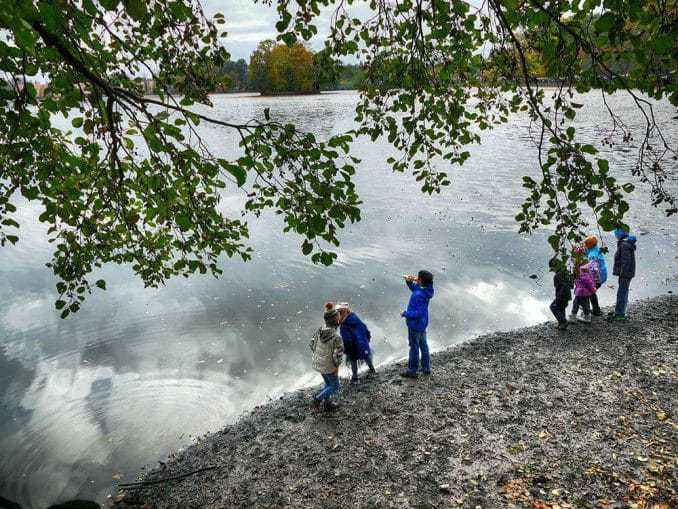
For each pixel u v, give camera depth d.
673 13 2.57
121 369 10.12
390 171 32.19
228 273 15.52
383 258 16.42
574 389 7.85
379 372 9.30
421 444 6.65
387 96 5.02
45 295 14.13
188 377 9.77
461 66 4.55
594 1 2.99
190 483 6.50
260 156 3.07
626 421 6.68
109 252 5.13
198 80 4.77
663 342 9.45
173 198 3.40
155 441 7.79
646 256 15.68
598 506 5.06
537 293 13.26
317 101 124.19
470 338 10.98
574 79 3.34
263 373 9.86
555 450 6.16
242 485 6.29
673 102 2.91
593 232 17.75
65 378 9.82
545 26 3.42
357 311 12.64
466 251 16.69
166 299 13.72
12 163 3.87
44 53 2.64
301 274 15.34
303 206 3.22
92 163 4.07
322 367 7.59
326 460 6.56
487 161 34.09
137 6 2.37
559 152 3.23
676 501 4.96
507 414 7.22
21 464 7.31
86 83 3.44
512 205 22.47
